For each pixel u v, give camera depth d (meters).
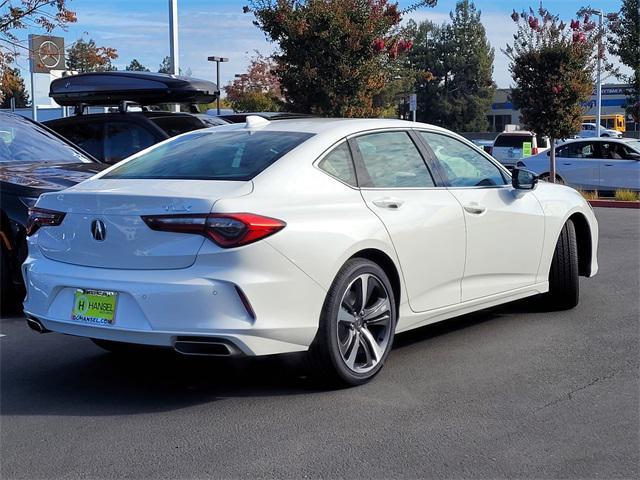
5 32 14.58
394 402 4.88
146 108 12.65
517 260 6.54
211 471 3.93
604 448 4.18
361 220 5.09
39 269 5.00
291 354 5.39
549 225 6.88
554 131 19.64
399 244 5.32
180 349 4.51
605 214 16.41
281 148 5.18
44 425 4.58
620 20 26.56
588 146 19.84
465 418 4.61
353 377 5.06
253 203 4.59
